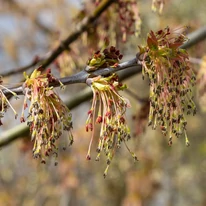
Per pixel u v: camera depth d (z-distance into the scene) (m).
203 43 3.43
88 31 3.16
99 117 1.52
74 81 1.60
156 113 1.58
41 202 7.00
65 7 6.16
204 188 8.16
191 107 1.63
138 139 3.38
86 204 7.32
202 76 2.92
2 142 3.06
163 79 1.59
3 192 7.08
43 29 7.29
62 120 1.51
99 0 3.25
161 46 1.61
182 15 6.40
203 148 7.73
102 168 6.38
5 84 1.67
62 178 6.39
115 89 1.55
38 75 1.57
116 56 1.64
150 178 6.95
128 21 3.01
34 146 1.48
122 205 6.92
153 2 2.84
